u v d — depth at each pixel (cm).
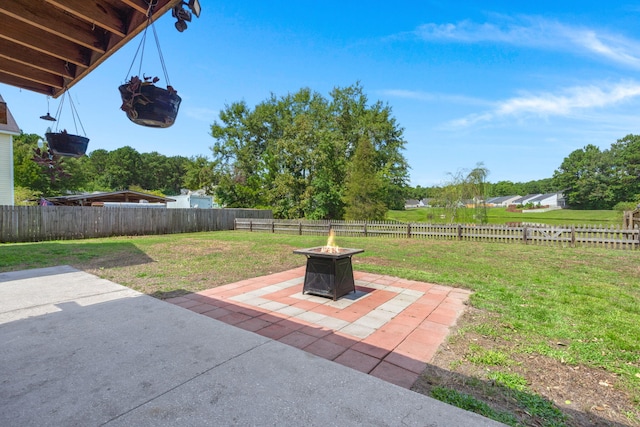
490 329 308
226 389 184
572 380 219
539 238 1039
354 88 2681
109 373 201
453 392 197
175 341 255
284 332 301
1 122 704
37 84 324
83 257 738
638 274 579
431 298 423
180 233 1515
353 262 705
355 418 157
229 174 2502
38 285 453
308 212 2053
